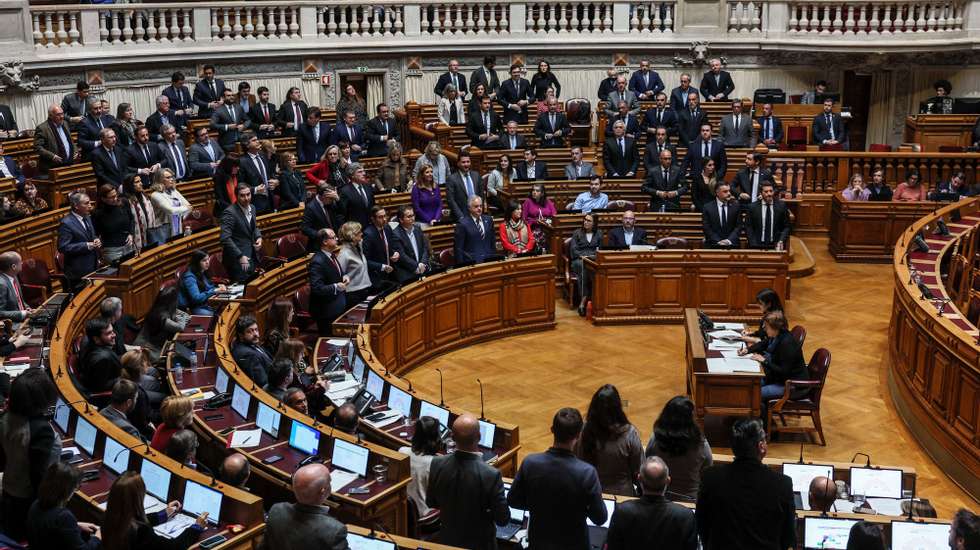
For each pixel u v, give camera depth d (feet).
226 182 49.73
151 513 24.97
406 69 80.38
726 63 81.97
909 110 82.12
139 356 33.01
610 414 24.80
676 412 24.25
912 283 41.93
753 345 39.60
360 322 41.65
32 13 67.26
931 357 37.78
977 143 69.10
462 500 22.50
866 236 61.21
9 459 24.80
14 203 48.24
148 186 52.24
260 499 24.93
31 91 66.85
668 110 67.92
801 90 82.38
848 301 54.80
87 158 56.44
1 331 34.81
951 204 57.31
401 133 72.33
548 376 45.16
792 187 65.82
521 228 51.67
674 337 50.11
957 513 19.88
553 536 21.88
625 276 51.26
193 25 74.33
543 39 80.74
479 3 80.28
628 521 20.39
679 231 56.39
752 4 80.74
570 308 54.24
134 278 42.22
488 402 42.37
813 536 25.08
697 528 21.03
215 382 34.14
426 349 46.85
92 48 69.77
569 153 65.51
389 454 27.76
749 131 67.05
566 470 21.56
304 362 37.17
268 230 50.96
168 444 27.32
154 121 61.93
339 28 82.02
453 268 47.67
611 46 81.15
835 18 80.59
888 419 41.14
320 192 48.34
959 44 78.43
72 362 35.58
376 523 27.02
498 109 72.90
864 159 66.03
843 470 28.78
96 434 27.89
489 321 49.55
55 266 47.55
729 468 20.62
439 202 53.98
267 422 30.58
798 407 38.27
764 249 51.19
